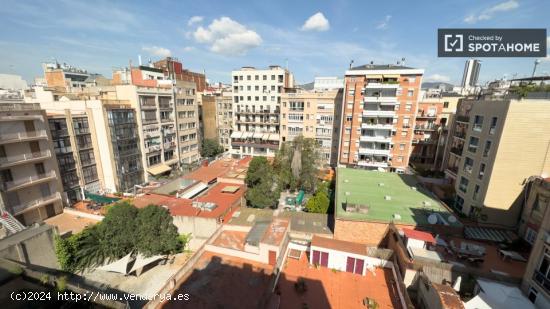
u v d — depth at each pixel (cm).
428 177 4731
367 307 2006
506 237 2708
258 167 4319
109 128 4688
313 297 2086
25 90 5725
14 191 3447
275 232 2662
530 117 2691
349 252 2367
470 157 3350
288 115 6347
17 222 3088
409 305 1897
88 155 4622
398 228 2634
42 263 2602
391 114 5028
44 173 3794
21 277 2048
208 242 2714
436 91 7100
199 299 2011
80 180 4491
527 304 1702
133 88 5062
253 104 7062
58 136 4138
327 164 6116
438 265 2080
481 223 2983
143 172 5444
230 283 2197
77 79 8638
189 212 3341
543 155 2720
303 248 2714
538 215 2586
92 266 2838
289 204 4128
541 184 2584
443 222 2677
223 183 4581
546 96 2986
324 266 2469
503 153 2831
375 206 3052
